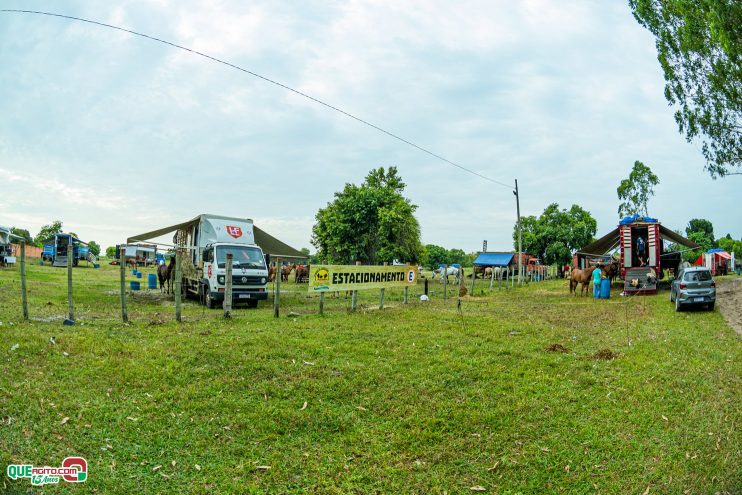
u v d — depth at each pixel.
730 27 15.20
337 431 6.27
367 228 41.41
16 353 7.78
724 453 5.84
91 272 40.06
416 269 19.59
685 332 12.88
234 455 5.56
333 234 42.28
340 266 15.13
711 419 6.77
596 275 23.92
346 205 41.97
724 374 8.76
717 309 17.45
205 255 18.39
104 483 4.77
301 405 6.89
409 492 5.09
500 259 48.25
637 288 23.88
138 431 5.82
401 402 7.15
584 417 6.87
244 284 16.92
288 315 14.34
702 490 5.11
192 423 6.14
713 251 42.16
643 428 6.50
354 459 5.64
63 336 9.31
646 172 44.34
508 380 8.25
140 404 6.50
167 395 6.85
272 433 6.07
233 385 7.39
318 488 5.05
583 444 6.11
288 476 5.23
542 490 5.21
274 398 7.05
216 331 11.00
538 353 10.17
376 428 6.38
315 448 5.84
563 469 5.59
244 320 13.05
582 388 7.98
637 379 8.38
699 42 17.23
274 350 9.23
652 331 13.06
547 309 18.38
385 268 17.39
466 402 7.22
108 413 6.13
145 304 17.48
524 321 14.67
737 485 5.17
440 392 7.57
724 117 19.12
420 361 9.15
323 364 8.59
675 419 6.77
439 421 6.58
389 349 9.95
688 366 9.25
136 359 8.23
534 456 5.83
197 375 7.69
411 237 41.84
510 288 31.97
